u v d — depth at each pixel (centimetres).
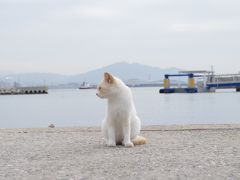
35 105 2114
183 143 353
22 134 431
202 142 356
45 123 987
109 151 320
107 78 326
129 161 284
